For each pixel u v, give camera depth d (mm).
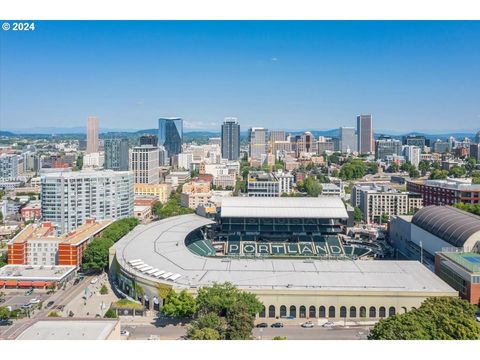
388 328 163250
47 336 152125
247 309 196500
